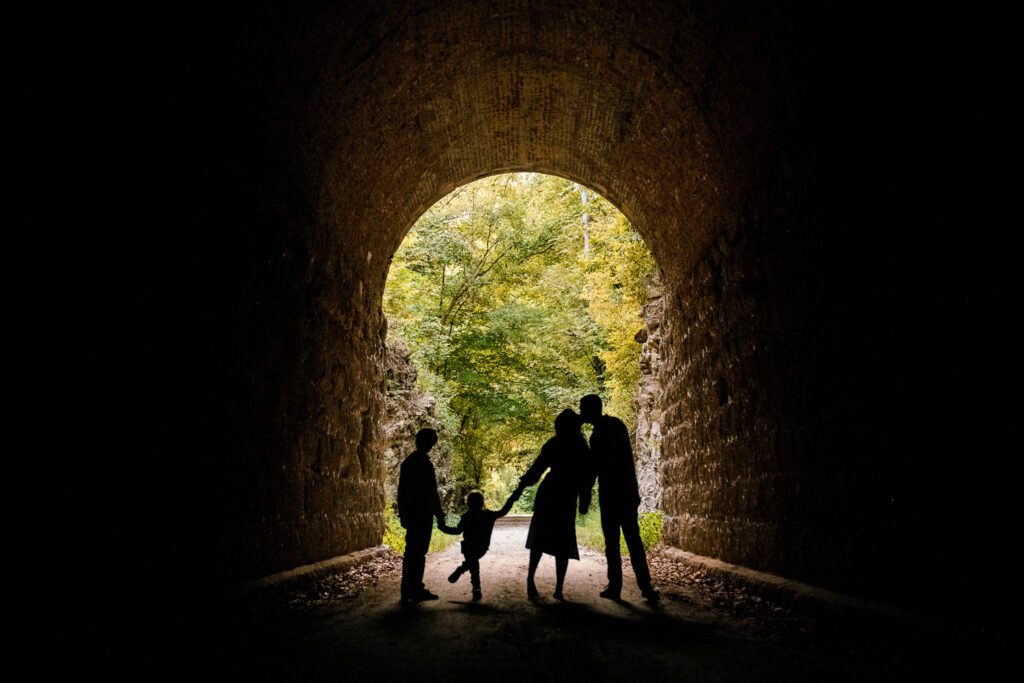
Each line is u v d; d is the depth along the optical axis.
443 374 23.16
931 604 3.83
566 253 26.56
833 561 5.04
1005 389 3.19
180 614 4.07
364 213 9.13
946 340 3.67
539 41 8.60
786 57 5.46
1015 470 3.13
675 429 10.84
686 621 5.12
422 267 23.48
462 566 6.38
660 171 9.56
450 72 8.68
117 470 3.57
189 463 4.39
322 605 5.86
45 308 3.00
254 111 5.34
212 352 4.75
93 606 3.33
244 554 5.22
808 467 5.55
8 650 2.71
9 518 2.75
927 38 3.65
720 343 8.34
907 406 4.08
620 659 3.88
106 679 3.13
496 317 23.69
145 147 3.83
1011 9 2.98
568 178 12.66
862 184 4.61
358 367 9.21
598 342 25.84
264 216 5.75
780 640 4.41
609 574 6.28
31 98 2.87
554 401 25.86
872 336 4.52
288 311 6.38
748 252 7.24
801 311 5.77
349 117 7.34
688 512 9.83
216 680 3.32
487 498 41.94
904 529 4.11
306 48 5.80
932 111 3.69
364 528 9.34
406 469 6.30
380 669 3.64
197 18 4.21
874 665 3.71
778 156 6.16
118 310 3.59
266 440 5.75
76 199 3.22
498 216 23.94
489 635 4.55
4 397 2.72
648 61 7.77
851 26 4.42
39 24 2.89
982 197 3.30
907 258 4.05
